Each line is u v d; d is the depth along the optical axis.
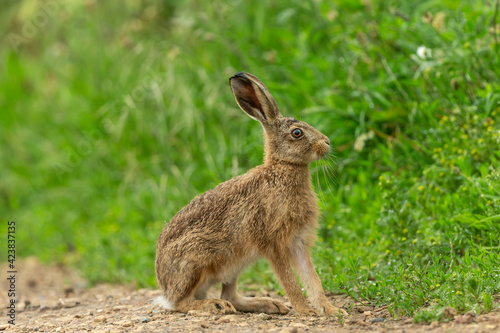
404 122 11.39
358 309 7.86
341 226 10.62
